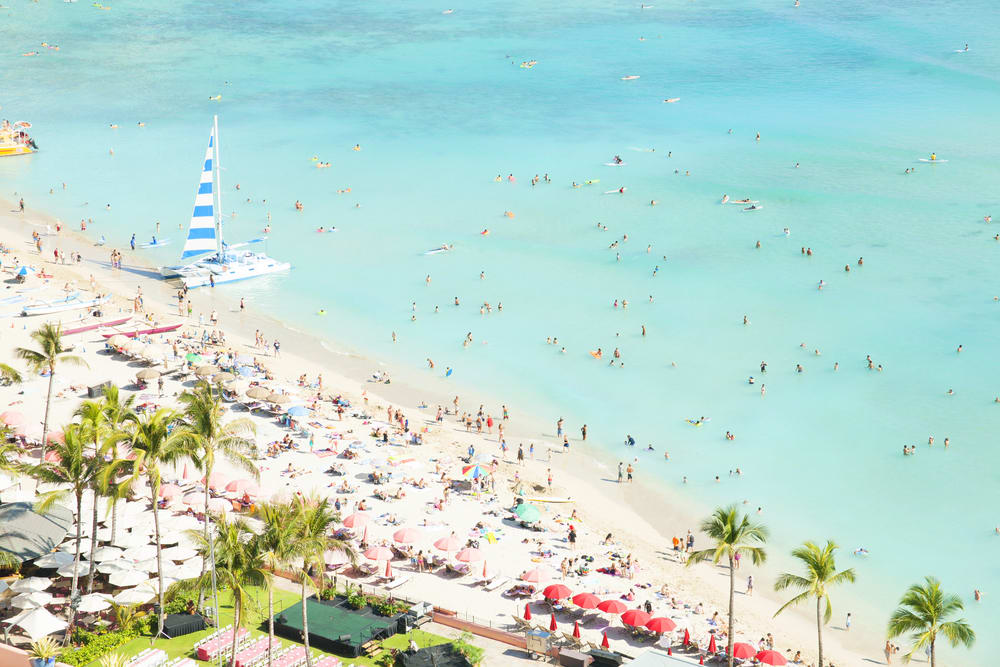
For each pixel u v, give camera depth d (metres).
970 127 190.38
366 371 102.50
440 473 78.44
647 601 61.16
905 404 94.06
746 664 55.91
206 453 54.91
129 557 57.88
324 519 49.28
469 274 131.25
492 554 66.69
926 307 115.69
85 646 51.81
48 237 138.50
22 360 92.62
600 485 80.88
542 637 54.34
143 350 94.44
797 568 69.44
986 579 68.00
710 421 92.31
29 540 57.16
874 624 63.00
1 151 183.62
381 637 54.88
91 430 54.81
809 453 86.19
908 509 77.12
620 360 105.44
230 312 116.75
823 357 104.38
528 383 100.69
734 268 130.25
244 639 53.69
